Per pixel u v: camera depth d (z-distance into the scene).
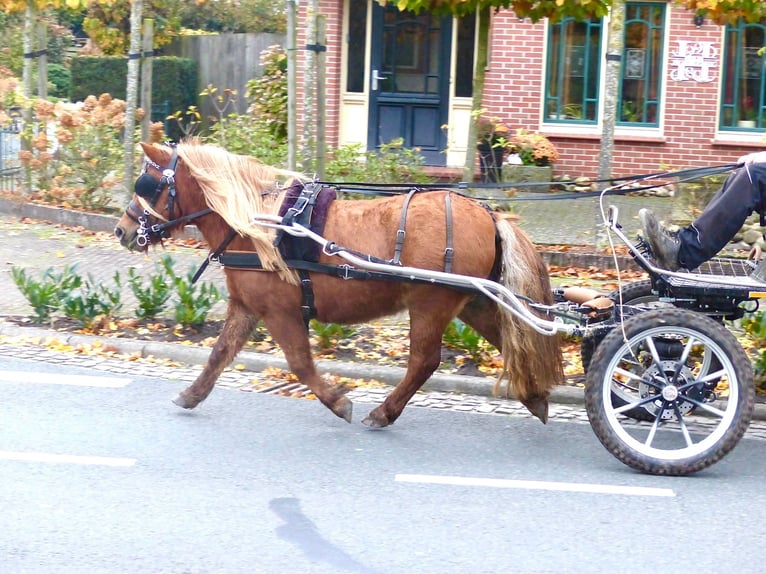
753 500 6.42
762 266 7.24
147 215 7.58
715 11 12.05
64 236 14.05
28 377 8.65
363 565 5.35
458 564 5.38
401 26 18.36
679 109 17.70
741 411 6.75
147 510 6.01
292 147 13.01
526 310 7.08
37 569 5.21
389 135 18.64
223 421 7.76
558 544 5.67
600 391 6.81
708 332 6.74
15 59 27.19
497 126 16.83
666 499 6.41
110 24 24.52
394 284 7.26
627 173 17.97
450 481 6.64
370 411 8.06
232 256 7.40
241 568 5.28
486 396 8.73
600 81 17.81
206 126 22.78
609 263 12.75
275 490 6.39
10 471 6.56
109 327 10.05
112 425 7.55
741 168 7.16
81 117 14.95
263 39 22.27
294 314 7.43
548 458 7.18
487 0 12.21
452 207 7.20
